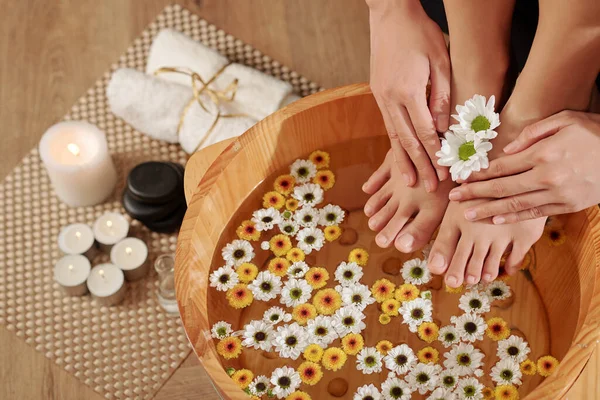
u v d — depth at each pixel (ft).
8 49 4.68
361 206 3.44
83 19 4.75
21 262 4.22
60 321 4.10
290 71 4.59
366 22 4.70
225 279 3.28
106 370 4.01
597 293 3.03
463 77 3.31
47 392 3.98
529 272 3.28
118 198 4.35
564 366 2.93
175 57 4.42
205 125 4.26
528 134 3.14
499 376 3.10
